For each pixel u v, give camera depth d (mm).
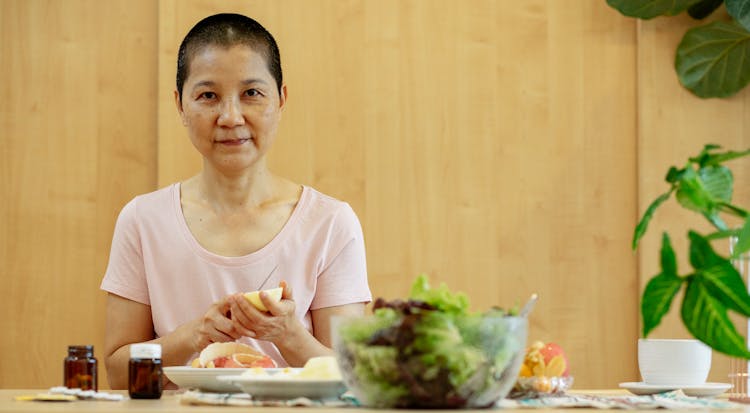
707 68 3418
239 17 2203
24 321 3320
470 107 3424
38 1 3377
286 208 2354
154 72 3379
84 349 1577
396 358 1228
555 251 3436
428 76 3412
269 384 1409
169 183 3289
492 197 3420
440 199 3395
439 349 1218
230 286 2264
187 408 1324
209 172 2307
